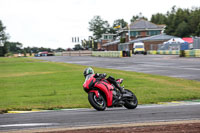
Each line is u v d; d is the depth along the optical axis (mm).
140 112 21406
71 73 67312
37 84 50156
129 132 14188
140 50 176750
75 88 42812
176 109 22375
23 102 32219
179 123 16438
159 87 39750
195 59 99625
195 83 42812
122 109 23812
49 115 21844
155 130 14469
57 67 92500
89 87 22453
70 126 16938
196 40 115750
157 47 189000
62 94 37406
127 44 177750
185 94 33000
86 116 20469
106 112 22078
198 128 14562
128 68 74500
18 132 15750
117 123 17266
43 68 91000
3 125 18156
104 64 95438
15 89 45344
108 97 22516
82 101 31250
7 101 33438
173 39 169750
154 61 98312
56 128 16469
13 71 84938
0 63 136625
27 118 20703
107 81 23391
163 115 19609
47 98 34312
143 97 31750
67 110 25109
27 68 95188
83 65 95812
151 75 55031
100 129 15383
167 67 71812
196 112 20500
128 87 40438
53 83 50281
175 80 46531
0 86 49719
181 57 118625
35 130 16094
